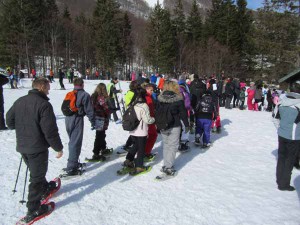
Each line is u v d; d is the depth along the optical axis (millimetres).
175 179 6148
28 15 48938
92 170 6551
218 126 10273
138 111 6094
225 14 57812
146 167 6523
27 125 4312
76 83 6004
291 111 5414
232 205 5074
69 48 62281
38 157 4406
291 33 42281
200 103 8281
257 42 44656
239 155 7816
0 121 9766
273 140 9430
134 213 4797
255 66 50812
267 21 43688
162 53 54625
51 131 4301
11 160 6965
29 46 49094
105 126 7004
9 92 21859
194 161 7293
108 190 5578
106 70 55469
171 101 6086
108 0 59906
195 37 64438
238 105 19438
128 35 68500
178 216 4723
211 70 51000
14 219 4523
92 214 4738
